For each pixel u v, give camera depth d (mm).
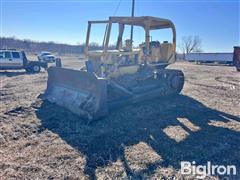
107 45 7113
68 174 3748
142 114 6746
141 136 5238
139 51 7859
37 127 5684
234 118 6691
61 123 5918
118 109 7023
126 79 7488
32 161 4117
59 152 4449
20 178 3617
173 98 8891
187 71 22938
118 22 7383
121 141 4961
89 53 7516
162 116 6656
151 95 8008
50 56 33406
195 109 7492
